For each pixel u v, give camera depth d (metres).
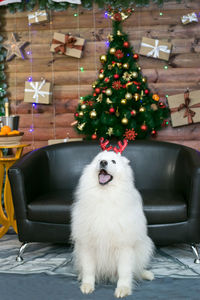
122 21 4.35
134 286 2.60
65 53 4.60
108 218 2.53
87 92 4.70
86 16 4.60
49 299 2.44
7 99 4.74
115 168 2.54
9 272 2.87
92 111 4.08
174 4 4.50
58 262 3.07
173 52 4.57
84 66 4.68
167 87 4.60
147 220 2.97
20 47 4.63
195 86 4.58
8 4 4.62
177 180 3.44
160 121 4.29
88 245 2.61
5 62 4.77
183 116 4.52
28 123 4.80
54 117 4.78
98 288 2.60
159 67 4.60
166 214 2.95
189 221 2.97
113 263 2.61
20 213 3.06
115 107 4.06
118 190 2.57
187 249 3.33
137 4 4.47
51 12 4.62
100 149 3.78
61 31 4.66
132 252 2.58
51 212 3.01
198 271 2.84
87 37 4.64
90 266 2.61
